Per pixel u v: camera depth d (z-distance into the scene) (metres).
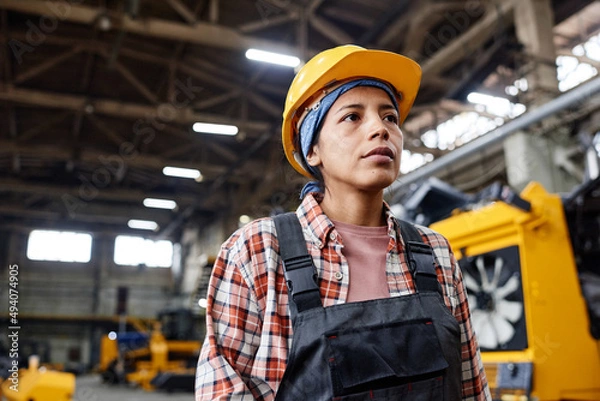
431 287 1.07
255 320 1.02
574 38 15.48
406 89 1.26
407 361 0.94
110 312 29.38
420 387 0.93
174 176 22.55
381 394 0.91
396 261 1.10
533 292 3.07
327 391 0.90
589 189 3.27
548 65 9.80
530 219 3.16
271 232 1.08
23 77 14.27
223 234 24.03
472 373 1.17
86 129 18.64
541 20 10.18
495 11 10.90
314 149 1.20
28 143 18.91
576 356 3.04
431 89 14.80
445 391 0.95
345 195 1.14
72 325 28.80
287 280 1.00
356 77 1.17
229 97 15.96
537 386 2.92
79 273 29.50
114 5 12.49
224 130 16.42
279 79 15.69
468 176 12.77
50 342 28.28
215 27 12.34
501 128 7.21
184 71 15.25
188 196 24.75
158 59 14.59
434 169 7.84
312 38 13.65
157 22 12.09
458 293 1.19
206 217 27.62
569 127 9.12
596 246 3.30
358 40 13.22
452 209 4.15
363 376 0.90
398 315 0.98
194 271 27.73
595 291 3.18
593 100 8.70
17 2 11.27
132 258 30.70
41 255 29.00
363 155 1.10
